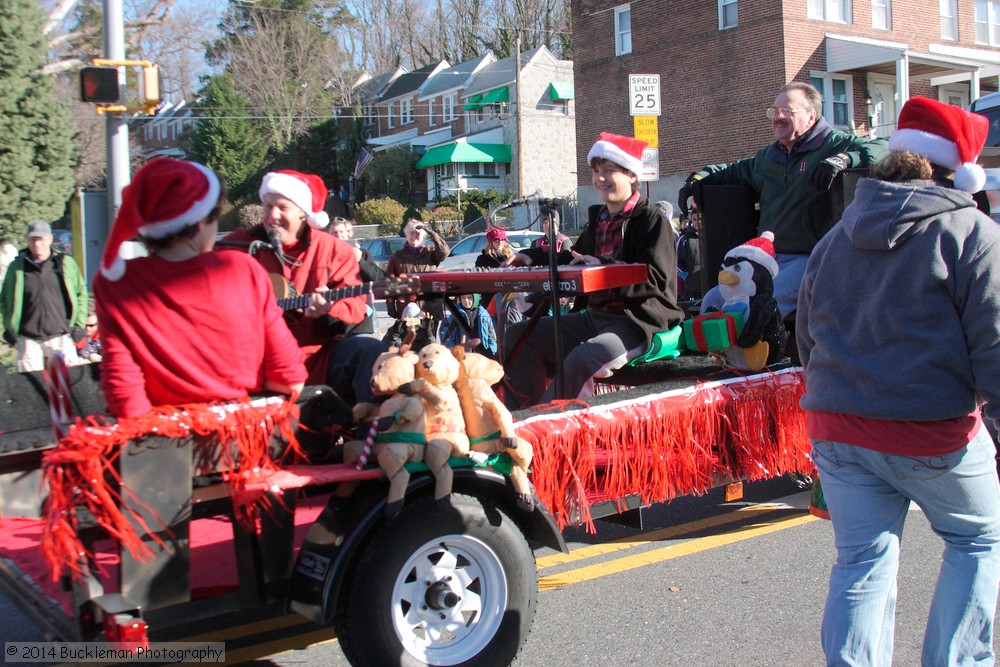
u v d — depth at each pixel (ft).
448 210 121.70
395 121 177.58
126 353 9.02
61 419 10.64
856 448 9.16
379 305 54.85
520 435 12.06
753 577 14.88
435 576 10.66
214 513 9.55
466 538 10.74
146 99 30.19
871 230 8.96
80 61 55.72
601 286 13.93
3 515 12.80
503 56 188.96
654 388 14.30
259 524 9.80
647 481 13.46
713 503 19.06
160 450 8.89
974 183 9.09
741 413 14.60
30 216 48.01
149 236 9.25
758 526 17.44
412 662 10.39
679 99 92.79
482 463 10.73
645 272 14.56
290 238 13.93
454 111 161.58
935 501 9.11
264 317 9.82
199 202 9.29
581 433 12.62
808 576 14.84
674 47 92.38
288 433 9.76
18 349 26.91
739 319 15.96
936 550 15.66
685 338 16.38
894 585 9.87
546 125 143.64
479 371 10.93
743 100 87.10
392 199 140.46
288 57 168.45
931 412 8.75
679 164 93.66
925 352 8.79
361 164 153.07
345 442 11.05
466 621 10.92
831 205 18.22
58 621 9.51
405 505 10.39
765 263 16.21
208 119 154.81
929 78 93.97
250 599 9.81
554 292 14.10
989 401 8.71
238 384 9.62
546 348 17.08
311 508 11.02
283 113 161.68
